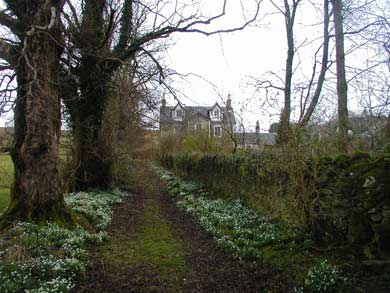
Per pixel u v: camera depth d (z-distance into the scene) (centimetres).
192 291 600
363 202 592
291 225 824
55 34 993
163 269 710
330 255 660
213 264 729
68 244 762
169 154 3553
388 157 554
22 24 971
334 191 675
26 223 868
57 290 534
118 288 605
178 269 711
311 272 582
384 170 553
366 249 581
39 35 941
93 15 1476
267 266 679
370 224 586
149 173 3422
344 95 1220
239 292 584
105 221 1093
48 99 954
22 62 951
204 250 836
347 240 659
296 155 771
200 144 2564
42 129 951
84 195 1488
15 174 962
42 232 818
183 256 800
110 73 1534
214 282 633
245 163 1214
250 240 825
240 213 1102
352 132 920
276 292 568
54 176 970
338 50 1259
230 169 1424
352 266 588
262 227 908
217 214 1130
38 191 941
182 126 3278
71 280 607
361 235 606
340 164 666
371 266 561
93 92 1566
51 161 966
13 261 597
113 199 1548
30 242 723
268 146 1099
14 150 959
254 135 1659
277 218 929
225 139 2238
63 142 1692
